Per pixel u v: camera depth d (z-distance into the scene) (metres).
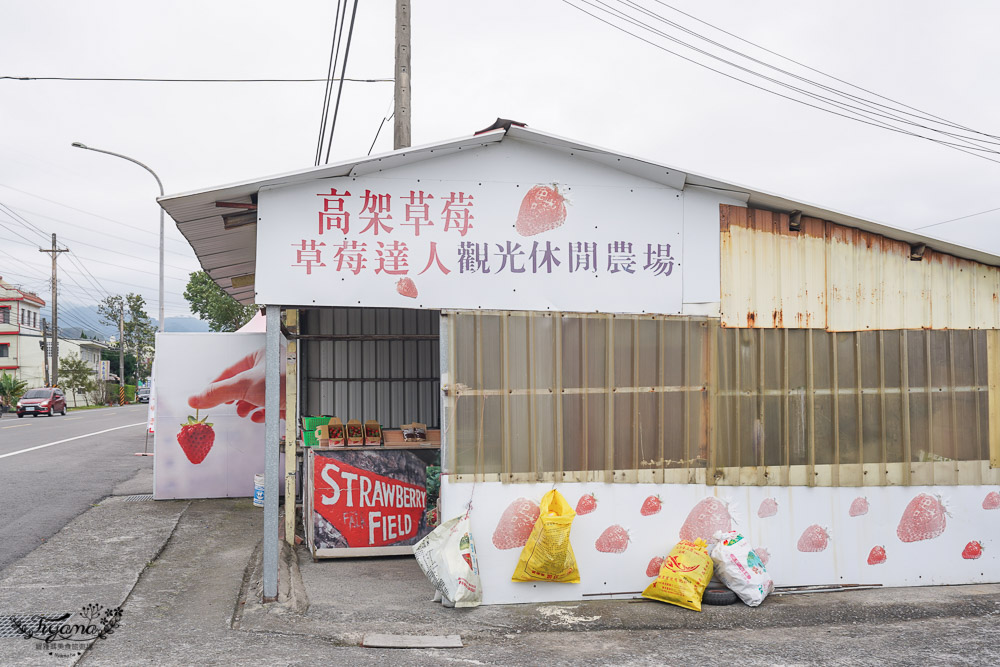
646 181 6.02
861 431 6.22
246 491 10.27
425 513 7.11
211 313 34.31
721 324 6.07
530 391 5.77
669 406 5.96
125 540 7.67
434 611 5.45
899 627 5.41
